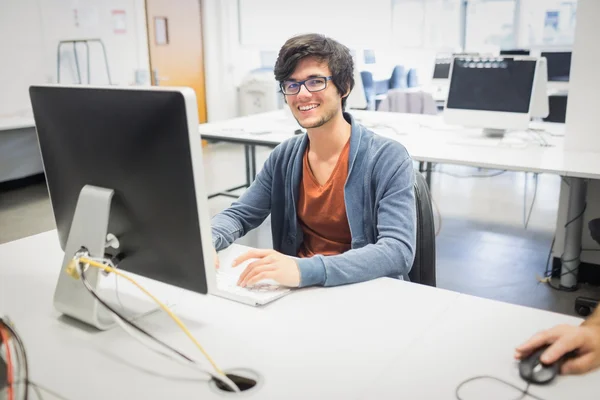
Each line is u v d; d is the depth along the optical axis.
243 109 7.80
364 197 1.53
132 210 1.01
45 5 5.40
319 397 0.84
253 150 4.50
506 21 7.30
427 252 1.58
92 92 0.98
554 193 4.68
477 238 3.64
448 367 0.91
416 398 0.83
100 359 0.96
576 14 2.70
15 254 1.49
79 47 5.79
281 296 1.19
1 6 5.04
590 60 2.72
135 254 1.05
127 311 1.13
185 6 6.93
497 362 0.93
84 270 1.05
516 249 3.43
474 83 3.13
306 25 7.76
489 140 3.15
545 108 3.15
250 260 1.33
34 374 0.91
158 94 0.89
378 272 1.28
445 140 3.22
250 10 7.67
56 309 1.11
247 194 1.72
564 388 0.85
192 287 1.00
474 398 0.83
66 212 1.17
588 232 2.88
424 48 7.67
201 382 0.88
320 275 1.22
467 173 5.52
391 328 1.05
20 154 5.05
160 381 0.89
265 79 7.44
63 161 1.11
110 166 1.01
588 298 2.59
